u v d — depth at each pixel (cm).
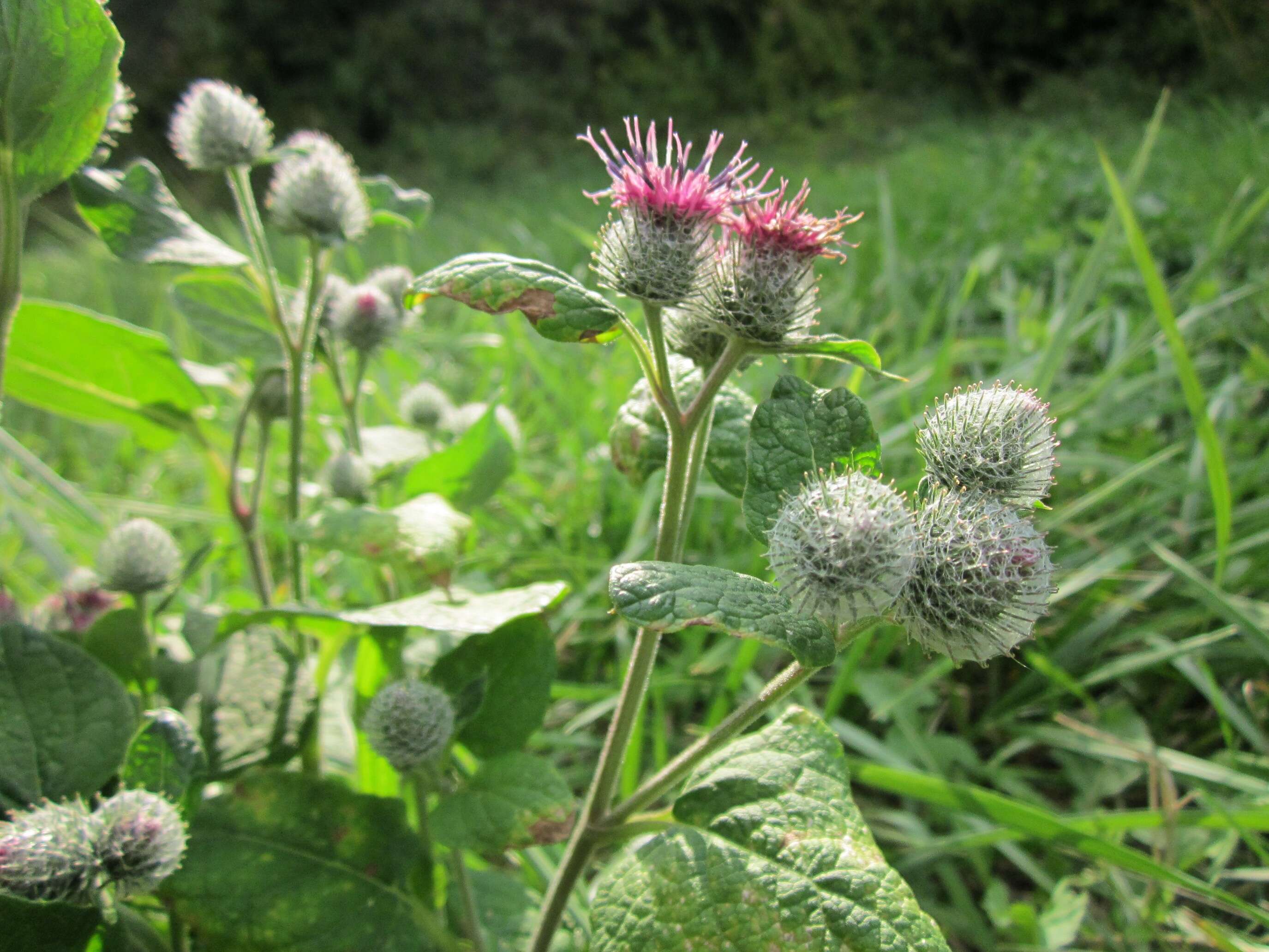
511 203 131
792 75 177
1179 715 32
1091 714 32
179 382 28
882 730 33
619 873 17
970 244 70
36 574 43
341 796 20
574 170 167
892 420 45
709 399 17
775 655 35
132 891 16
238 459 27
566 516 43
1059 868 27
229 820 19
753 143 161
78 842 15
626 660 34
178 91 193
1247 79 117
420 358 59
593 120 191
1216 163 75
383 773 24
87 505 36
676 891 16
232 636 23
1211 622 33
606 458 44
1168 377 43
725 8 196
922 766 30
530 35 196
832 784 17
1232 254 58
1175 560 30
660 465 21
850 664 29
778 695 16
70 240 114
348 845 19
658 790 18
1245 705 31
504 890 23
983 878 26
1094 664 33
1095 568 33
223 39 193
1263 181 64
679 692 33
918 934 15
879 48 172
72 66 17
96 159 22
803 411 17
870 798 30
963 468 17
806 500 15
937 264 68
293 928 18
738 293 16
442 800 19
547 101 192
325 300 28
